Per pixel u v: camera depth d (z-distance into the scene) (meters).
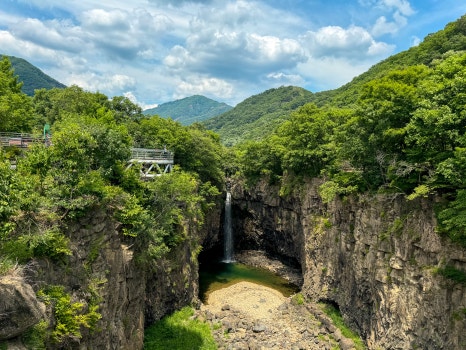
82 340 21.25
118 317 26.72
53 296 18.81
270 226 68.31
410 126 28.12
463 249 23.95
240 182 73.62
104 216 25.91
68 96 51.44
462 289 23.66
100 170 27.64
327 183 41.72
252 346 36.16
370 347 33.06
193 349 34.16
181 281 42.09
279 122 152.50
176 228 41.28
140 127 56.44
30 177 21.44
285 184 59.88
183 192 39.09
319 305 44.22
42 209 21.02
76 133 24.36
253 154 70.19
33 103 64.94
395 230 30.53
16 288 14.71
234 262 69.75
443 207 25.69
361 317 35.97
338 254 41.69
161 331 36.41
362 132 35.09
